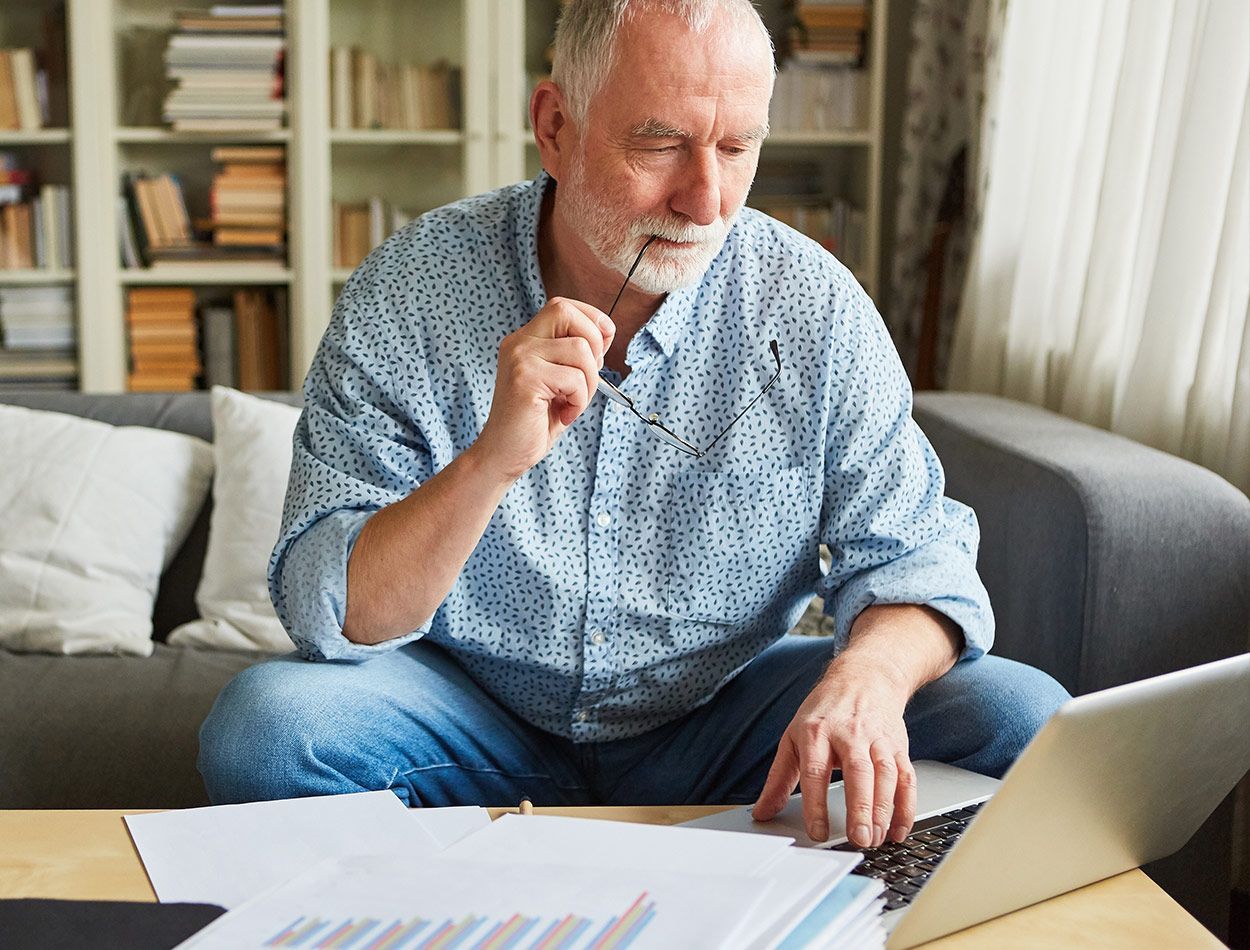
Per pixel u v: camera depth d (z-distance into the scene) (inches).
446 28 126.0
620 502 51.4
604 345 42.4
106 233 125.2
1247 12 71.3
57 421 81.0
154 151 125.5
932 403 83.0
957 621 47.3
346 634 46.9
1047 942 31.4
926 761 44.3
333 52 125.1
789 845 33.9
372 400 50.4
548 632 51.7
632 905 29.8
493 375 51.2
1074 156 94.0
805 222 128.7
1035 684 46.6
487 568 51.3
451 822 37.4
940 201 121.6
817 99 126.9
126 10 122.8
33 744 65.2
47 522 76.4
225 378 128.6
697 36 44.2
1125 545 59.3
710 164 44.9
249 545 77.5
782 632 56.4
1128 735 30.3
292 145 125.5
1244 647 60.6
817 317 51.7
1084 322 86.5
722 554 51.8
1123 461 64.4
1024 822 30.2
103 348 126.6
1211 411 73.5
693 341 51.6
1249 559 60.2
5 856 35.4
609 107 45.1
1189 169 74.1
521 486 50.9
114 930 30.5
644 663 52.6
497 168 128.0
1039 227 96.0
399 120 126.9
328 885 31.6
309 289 127.6
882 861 35.0
